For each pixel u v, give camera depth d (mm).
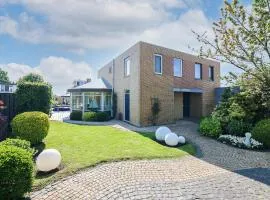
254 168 7566
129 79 18781
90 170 6969
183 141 11141
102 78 27000
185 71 20047
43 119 10195
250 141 10594
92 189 5758
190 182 6273
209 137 12664
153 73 17469
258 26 6387
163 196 5402
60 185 5980
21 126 9758
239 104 13141
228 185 6074
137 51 17062
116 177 6504
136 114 17094
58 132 13445
